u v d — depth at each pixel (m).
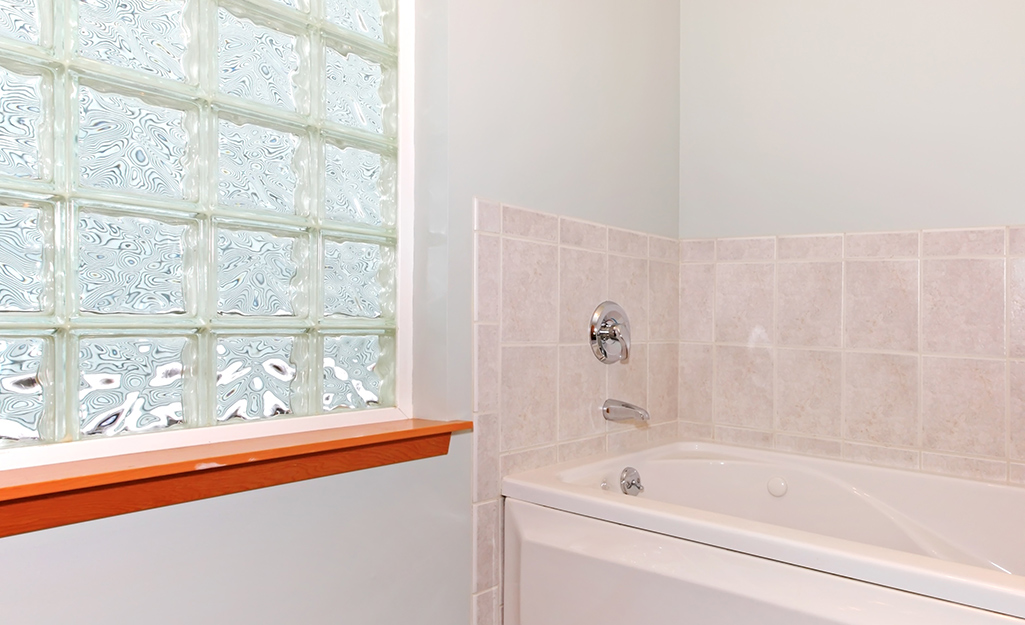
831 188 1.96
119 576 0.96
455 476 1.48
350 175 1.44
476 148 1.53
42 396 1.02
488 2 1.57
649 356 2.10
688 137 2.25
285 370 1.32
